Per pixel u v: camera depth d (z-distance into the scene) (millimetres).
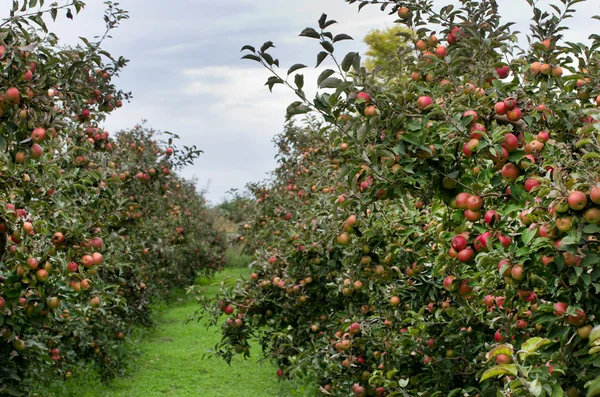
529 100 2988
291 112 2922
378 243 4215
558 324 2330
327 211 4641
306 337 5992
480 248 2672
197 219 17812
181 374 8375
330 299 5906
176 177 15367
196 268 17422
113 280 7695
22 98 3068
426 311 4453
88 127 6082
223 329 6309
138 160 8453
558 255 2201
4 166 3695
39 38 3719
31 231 3623
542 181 2092
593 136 2189
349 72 2898
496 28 3990
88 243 3834
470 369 3773
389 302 4766
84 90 3871
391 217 4391
